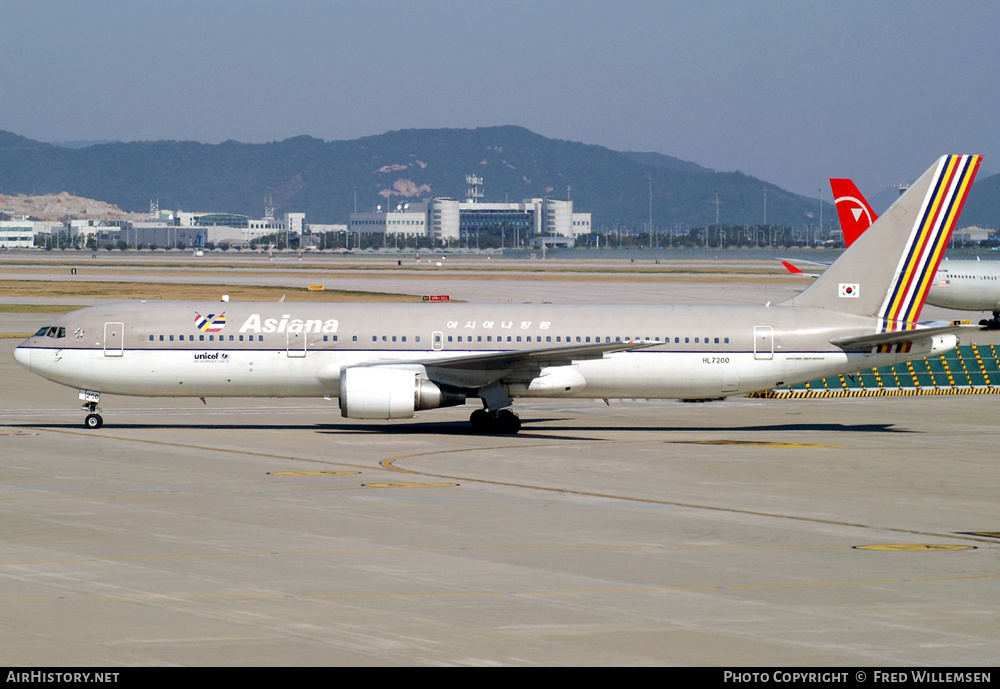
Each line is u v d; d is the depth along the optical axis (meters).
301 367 167.50
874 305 176.50
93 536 93.06
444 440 158.38
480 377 167.50
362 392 160.00
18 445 147.38
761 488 123.12
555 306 176.50
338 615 70.12
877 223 176.12
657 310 175.75
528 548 90.69
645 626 68.69
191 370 166.62
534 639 65.69
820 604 74.56
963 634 67.88
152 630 66.44
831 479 129.62
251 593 75.25
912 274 176.25
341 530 96.62
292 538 93.19
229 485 119.00
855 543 94.81
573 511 107.25
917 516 107.88
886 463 142.00
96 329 165.88
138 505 107.06
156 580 78.56
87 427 167.12
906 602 75.44
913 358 176.50
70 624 67.50
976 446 158.62
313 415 188.75
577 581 79.94
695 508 110.25
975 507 113.06
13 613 69.81
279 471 128.88
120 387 167.00
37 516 101.12
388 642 64.62
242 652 62.44
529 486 121.25
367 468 132.00
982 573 83.94
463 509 107.12
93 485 118.06
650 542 93.88
